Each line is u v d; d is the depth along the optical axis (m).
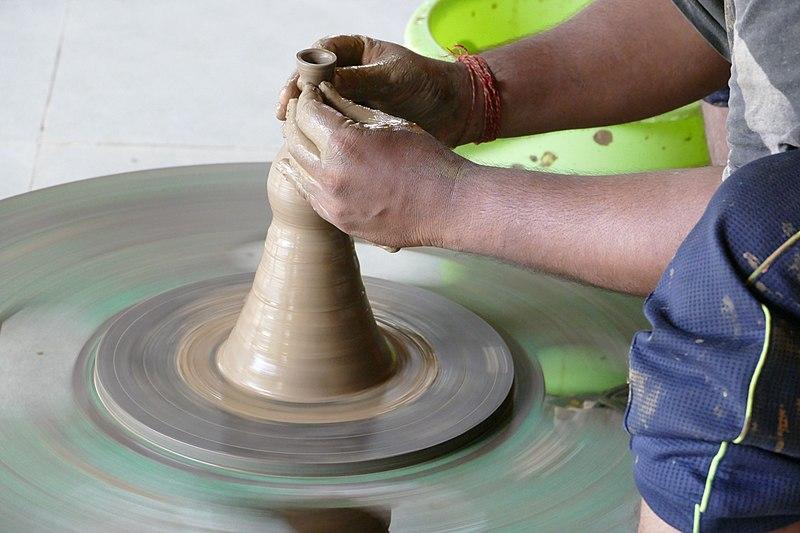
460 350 1.62
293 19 4.64
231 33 4.50
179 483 1.35
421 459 1.41
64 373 1.58
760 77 1.11
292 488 1.35
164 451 1.40
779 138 1.11
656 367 1.01
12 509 1.29
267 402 1.47
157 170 2.15
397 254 1.98
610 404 1.58
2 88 3.95
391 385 1.52
